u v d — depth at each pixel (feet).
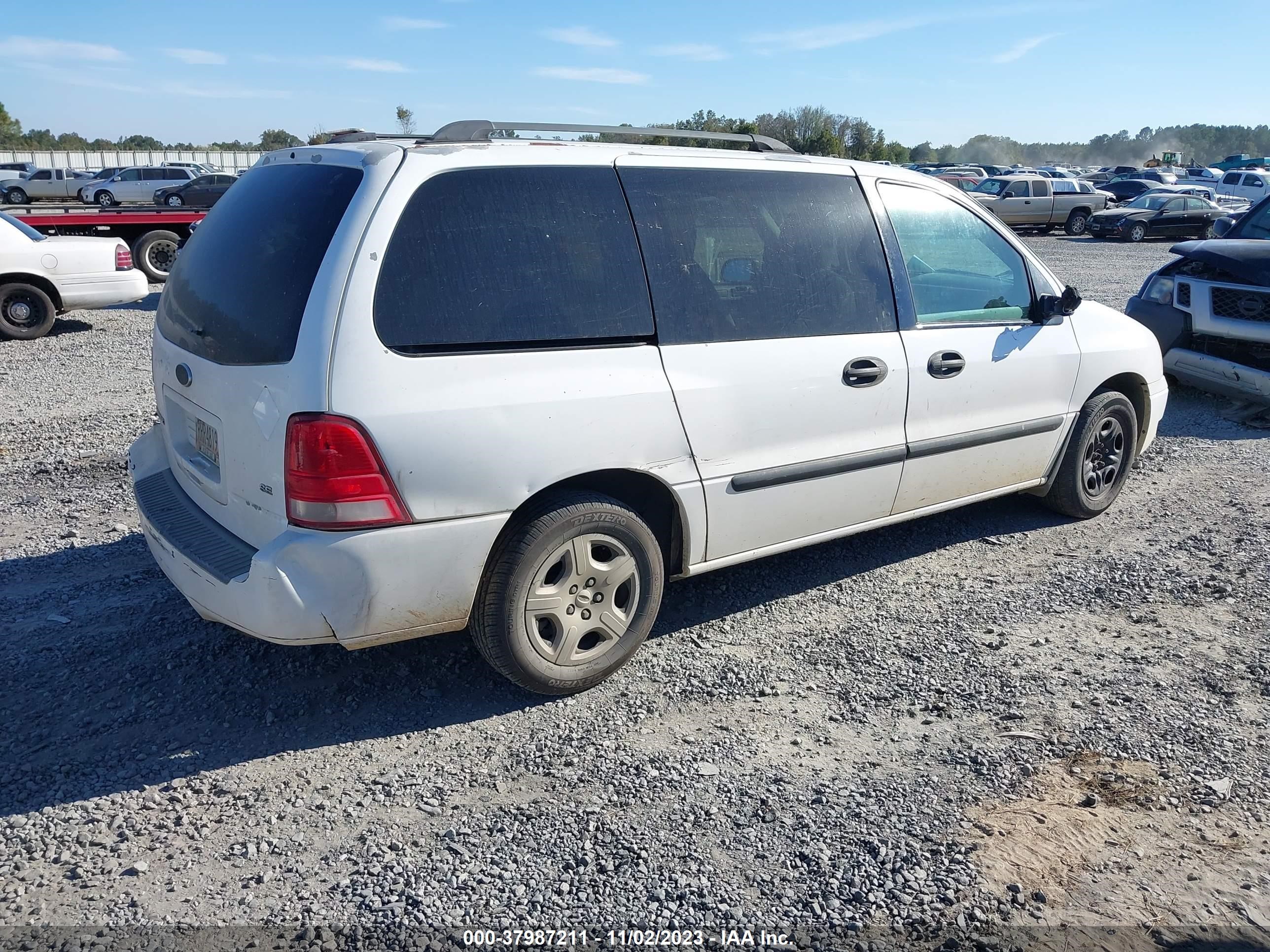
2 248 36.42
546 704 12.10
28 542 16.79
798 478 13.55
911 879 9.00
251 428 10.57
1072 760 10.89
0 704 11.81
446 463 10.54
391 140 11.67
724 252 12.93
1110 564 16.37
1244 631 13.94
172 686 12.32
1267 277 25.20
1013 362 16.01
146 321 42.63
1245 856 9.38
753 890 8.88
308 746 11.16
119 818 9.83
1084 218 103.71
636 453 11.91
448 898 8.78
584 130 13.26
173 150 228.43
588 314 11.62
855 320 14.11
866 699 12.21
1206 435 24.66
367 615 10.56
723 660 13.20
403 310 10.43
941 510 15.94
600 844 9.50
